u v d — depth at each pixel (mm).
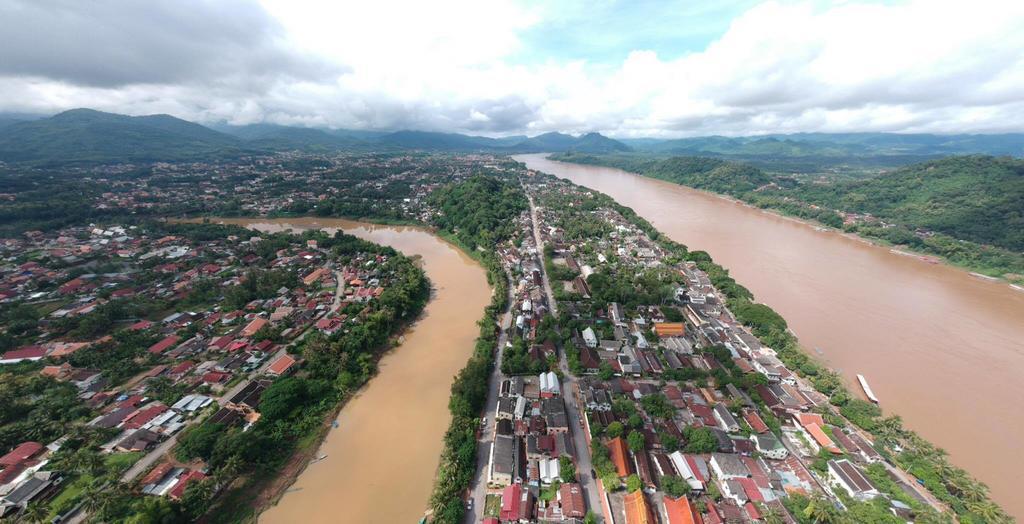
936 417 113000
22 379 113750
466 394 108000
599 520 80812
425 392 120062
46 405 104188
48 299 163500
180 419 104625
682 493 84188
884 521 78250
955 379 129250
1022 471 96188
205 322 151500
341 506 85375
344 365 125250
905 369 134125
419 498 87000
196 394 113500
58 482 86438
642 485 86000
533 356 130625
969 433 107500
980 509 80625
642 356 132375
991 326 162750
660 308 165250
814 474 92562
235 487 87625
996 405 117750
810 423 105000
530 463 92500
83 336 138250
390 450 99438
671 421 104812
